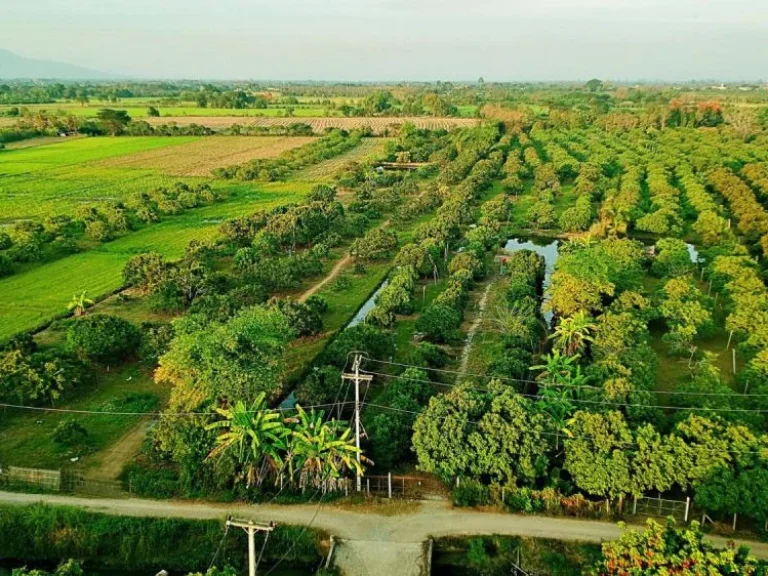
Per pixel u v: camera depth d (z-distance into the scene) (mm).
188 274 79375
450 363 64438
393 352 65750
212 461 45438
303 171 175625
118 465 48688
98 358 63219
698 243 108375
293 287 85500
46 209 125688
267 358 51219
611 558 34188
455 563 41500
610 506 43688
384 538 41594
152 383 60781
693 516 42969
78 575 35469
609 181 140375
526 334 64500
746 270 77688
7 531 42000
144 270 82188
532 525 42688
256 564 40469
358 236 113438
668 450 42250
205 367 49938
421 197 137500
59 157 189500
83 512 43031
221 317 67125
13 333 69938
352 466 45219
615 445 43281
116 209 115250
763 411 49031
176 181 157125
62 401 57188
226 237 103812
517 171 161500
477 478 45188
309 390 53156
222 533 41875
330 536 41688
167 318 75625
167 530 41875
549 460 46062
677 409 49375
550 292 73000
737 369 63344
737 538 40906
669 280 77062
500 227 116500
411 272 87250
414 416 49594
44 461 48875
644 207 120125
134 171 170000
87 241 106375
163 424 48125
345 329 67562
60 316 74875
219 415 48469
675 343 64500
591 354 61500
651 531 34000
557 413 47219
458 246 105812
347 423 50281
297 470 45844
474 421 45875
